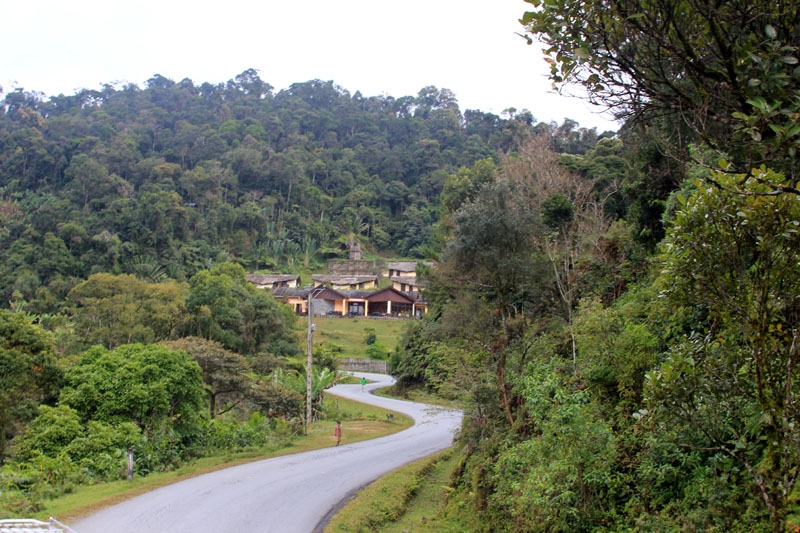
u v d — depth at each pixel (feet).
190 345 84.07
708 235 15.98
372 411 108.27
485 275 50.83
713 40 16.40
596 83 17.56
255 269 270.05
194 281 144.87
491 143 339.98
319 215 323.78
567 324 47.67
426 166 352.49
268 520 37.78
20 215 244.22
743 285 15.70
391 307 230.89
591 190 76.28
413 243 306.55
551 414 30.09
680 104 16.81
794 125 13.75
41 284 187.01
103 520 35.73
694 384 17.54
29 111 345.31
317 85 451.94
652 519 24.23
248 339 141.49
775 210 14.78
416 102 423.23
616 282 54.44
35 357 66.08
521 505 31.42
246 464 59.36
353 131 403.75
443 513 44.75
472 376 49.90
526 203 56.70
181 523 35.86
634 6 16.34
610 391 33.68
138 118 373.40
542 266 50.29
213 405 86.58
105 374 67.10
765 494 15.61
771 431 16.31
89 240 208.64
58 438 57.77
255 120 373.40
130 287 124.47
